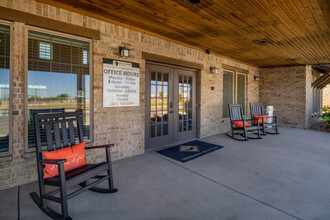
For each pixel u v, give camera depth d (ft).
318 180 9.62
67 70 10.65
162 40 14.96
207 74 19.29
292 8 10.18
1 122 8.74
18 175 9.05
